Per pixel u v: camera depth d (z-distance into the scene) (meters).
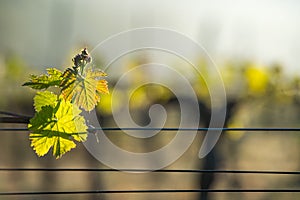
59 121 0.92
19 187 1.68
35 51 1.84
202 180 1.89
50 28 1.85
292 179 1.91
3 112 0.97
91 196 1.74
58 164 1.77
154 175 1.86
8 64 1.79
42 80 0.92
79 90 0.91
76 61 0.91
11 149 1.77
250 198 1.85
